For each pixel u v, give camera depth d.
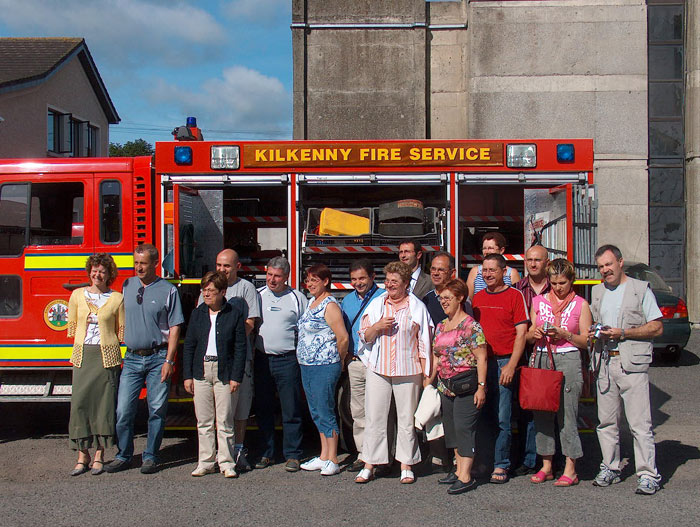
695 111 13.52
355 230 6.65
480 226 7.51
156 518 4.61
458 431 5.11
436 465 5.60
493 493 5.09
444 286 5.21
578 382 5.22
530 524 4.46
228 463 5.49
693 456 6.05
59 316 6.46
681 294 13.92
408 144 6.46
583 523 4.47
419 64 13.09
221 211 6.72
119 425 5.64
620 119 12.95
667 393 8.75
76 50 20.75
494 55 12.96
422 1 13.05
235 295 5.60
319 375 5.53
